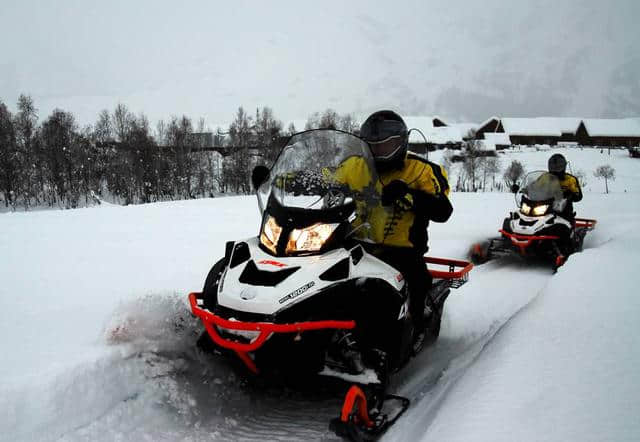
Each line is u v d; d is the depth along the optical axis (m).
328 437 2.90
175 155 49.75
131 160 48.09
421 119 83.44
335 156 3.36
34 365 3.02
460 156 70.50
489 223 11.77
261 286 2.83
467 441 2.05
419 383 3.59
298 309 2.79
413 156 3.77
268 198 3.30
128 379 3.06
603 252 5.85
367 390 2.81
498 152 81.38
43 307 4.50
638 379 2.40
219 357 3.47
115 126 59.66
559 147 89.81
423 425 2.62
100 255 7.15
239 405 3.22
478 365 3.05
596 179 54.53
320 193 3.12
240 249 3.21
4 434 2.52
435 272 4.46
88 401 2.85
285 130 67.75
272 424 3.05
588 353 2.79
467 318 5.14
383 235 3.64
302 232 2.99
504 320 5.08
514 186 8.63
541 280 6.90
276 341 2.75
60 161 45.28
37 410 2.68
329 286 2.83
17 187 41.09
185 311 3.53
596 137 93.81
